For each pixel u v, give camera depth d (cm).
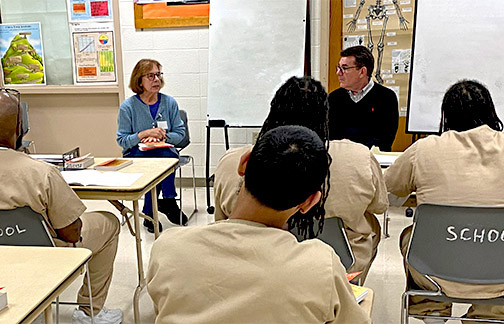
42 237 167
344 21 404
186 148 448
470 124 164
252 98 391
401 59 398
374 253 185
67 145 464
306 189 81
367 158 150
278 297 76
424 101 370
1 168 160
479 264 151
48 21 436
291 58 384
